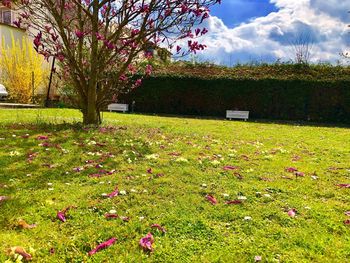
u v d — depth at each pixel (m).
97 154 5.71
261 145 7.77
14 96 18.52
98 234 2.93
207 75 18.91
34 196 3.70
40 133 7.19
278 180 4.71
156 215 3.34
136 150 6.19
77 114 12.59
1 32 19.48
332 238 3.02
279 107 17.66
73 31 8.62
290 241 2.93
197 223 3.21
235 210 3.53
